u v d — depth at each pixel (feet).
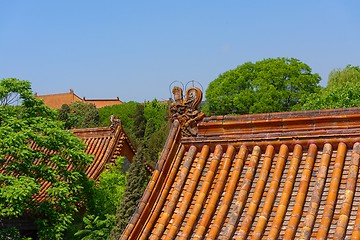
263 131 42.83
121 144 125.18
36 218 95.40
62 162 92.68
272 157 42.06
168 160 44.52
